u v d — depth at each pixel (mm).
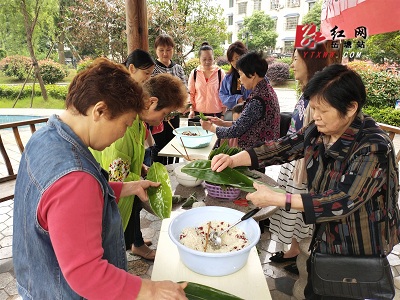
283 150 1335
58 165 628
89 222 620
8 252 2369
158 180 1255
